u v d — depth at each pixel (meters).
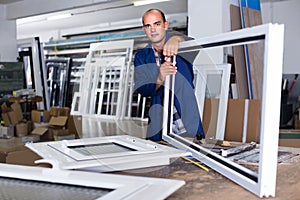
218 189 1.00
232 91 2.99
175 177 1.12
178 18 6.63
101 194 0.85
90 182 0.90
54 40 8.51
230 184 1.05
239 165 1.11
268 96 0.89
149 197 0.78
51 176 0.95
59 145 1.37
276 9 4.76
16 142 3.51
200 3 3.44
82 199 0.82
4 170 1.02
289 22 4.68
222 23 3.32
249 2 3.52
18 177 0.97
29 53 5.88
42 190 0.89
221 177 1.13
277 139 0.92
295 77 4.69
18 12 5.84
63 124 3.92
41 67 5.86
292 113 4.43
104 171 1.12
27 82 5.92
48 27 8.73
